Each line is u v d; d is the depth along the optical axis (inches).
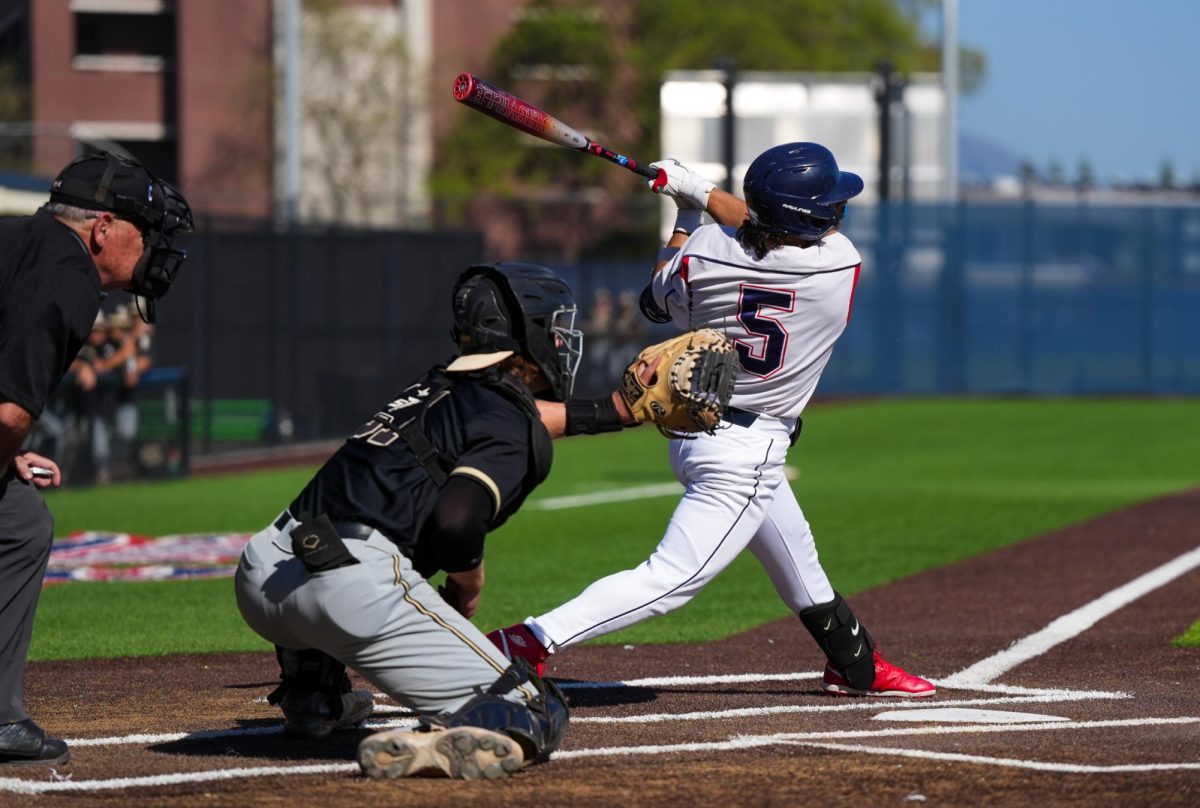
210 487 2167.8
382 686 589.3
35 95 4574.3
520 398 585.9
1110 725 702.5
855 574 1339.8
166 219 599.5
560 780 587.5
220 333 2657.5
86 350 2095.2
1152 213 3996.1
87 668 911.7
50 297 563.5
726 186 3799.2
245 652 975.0
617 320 3814.0
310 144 4977.9
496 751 575.2
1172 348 4010.8
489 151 5374.0
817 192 703.7
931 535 1608.0
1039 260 4013.3
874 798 560.4
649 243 5231.3
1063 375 4028.1
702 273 719.7
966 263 4005.9
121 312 2171.5
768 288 711.7
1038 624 1061.1
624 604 706.2
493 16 5590.6
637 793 567.5
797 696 796.0
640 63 5728.3
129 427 2197.3
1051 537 1583.4
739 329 716.0
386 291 2913.4
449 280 3011.8
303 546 564.4
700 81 4018.2
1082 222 3998.5
